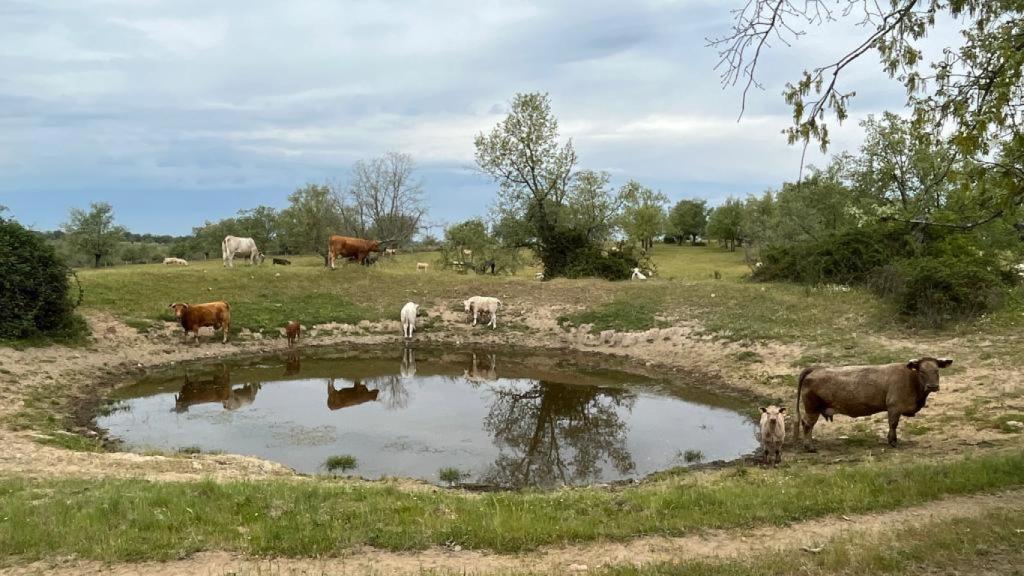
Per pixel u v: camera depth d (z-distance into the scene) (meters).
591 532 7.05
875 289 26.33
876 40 7.00
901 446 11.95
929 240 28.20
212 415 16.53
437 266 51.59
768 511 7.59
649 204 84.38
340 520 7.39
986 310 21.06
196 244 77.31
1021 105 7.56
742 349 22.27
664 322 27.08
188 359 23.50
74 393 18.02
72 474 10.09
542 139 41.69
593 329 28.05
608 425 16.16
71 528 6.81
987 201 8.79
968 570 5.52
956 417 13.19
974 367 16.34
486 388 20.50
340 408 17.59
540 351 26.70
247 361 23.84
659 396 19.19
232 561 6.26
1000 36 7.96
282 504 8.05
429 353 26.19
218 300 29.11
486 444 14.51
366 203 50.19
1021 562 5.64
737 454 13.49
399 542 6.72
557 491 10.41
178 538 6.68
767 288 29.95
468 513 7.88
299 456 13.35
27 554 6.27
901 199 30.41
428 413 17.25
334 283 33.16
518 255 47.81
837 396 12.38
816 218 39.44
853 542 6.34
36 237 21.59
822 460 11.62
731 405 17.84
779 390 18.17
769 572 5.57
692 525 7.30
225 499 8.16
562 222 42.78
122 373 21.08
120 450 13.26
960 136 7.23
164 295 28.14
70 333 21.86
